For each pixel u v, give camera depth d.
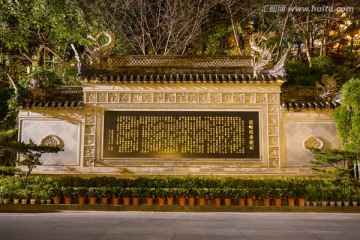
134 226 8.38
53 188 12.27
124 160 13.80
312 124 14.18
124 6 20.81
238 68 14.81
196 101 14.19
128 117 14.12
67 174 13.73
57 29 20.11
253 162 13.79
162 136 13.95
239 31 21.88
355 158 12.18
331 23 23.98
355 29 24.34
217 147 13.88
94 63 14.70
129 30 21.83
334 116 13.30
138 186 12.55
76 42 20.95
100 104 14.22
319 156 12.53
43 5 19.48
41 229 7.80
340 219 10.03
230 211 11.97
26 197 12.12
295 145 14.02
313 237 7.07
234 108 14.15
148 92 14.26
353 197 12.07
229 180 12.55
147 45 22.41
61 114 14.27
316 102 14.52
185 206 12.05
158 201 12.25
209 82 14.14
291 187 12.46
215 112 14.11
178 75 14.23
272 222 9.29
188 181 12.53
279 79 14.01
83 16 20.06
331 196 12.11
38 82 14.91
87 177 13.62
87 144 13.98
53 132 14.17
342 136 12.91
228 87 14.27
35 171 13.76
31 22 20.23
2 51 21.83
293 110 14.10
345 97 12.80
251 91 14.25
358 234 7.45
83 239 6.66
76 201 12.34
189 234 7.29
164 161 13.76
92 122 14.15
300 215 11.02
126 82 14.22
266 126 14.05
